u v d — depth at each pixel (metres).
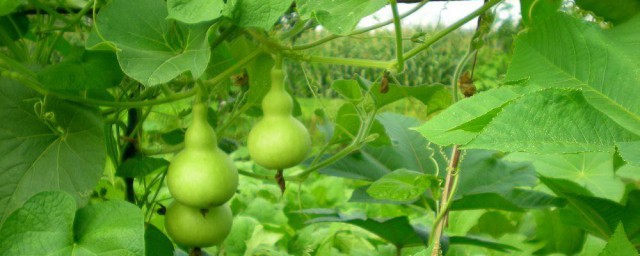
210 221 1.02
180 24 0.91
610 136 0.62
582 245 1.58
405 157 1.51
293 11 1.21
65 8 1.21
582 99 0.63
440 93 1.28
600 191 1.65
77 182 0.96
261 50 1.02
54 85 0.96
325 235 1.73
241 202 2.52
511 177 1.42
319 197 2.82
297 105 1.44
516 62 0.90
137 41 0.89
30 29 1.26
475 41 1.19
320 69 5.11
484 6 1.05
